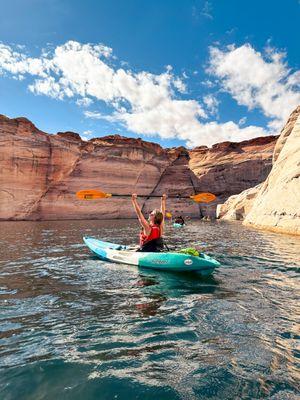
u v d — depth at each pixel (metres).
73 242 10.37
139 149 38.66
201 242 10.48
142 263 6.00
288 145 16.89
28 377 2.18
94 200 33.25
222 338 2.81
